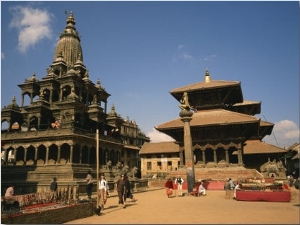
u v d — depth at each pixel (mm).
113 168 50656
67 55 68250
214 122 49125
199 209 19828
